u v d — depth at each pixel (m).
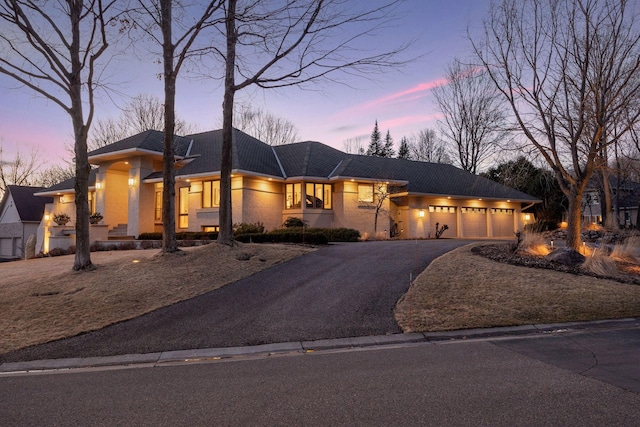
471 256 13.12
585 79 12.74
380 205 24.67
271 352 6.29
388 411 3.99
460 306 8.41
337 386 4.71
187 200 25.69
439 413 3.92
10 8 10.44
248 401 4.33
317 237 16.56
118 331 7.27
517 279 10.27
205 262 12.12
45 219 28.47
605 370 5.17
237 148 23.88
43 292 9.85
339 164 26.30
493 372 5.12
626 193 27.16
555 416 3.82
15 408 4.30
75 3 11.73
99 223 22.20
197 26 11.80
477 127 37.72
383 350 6.26
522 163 14.88
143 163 23.50
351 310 8.20
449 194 28.08
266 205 23.77
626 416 3.81
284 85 12.41
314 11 10.94
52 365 5.89
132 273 11.20
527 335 7.04
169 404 4.30
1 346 6.64
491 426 3.64
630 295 9.27
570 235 13.99
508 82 13.77
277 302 8.79
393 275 10.80
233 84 13.80
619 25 12.08
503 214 31.56
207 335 7.01
